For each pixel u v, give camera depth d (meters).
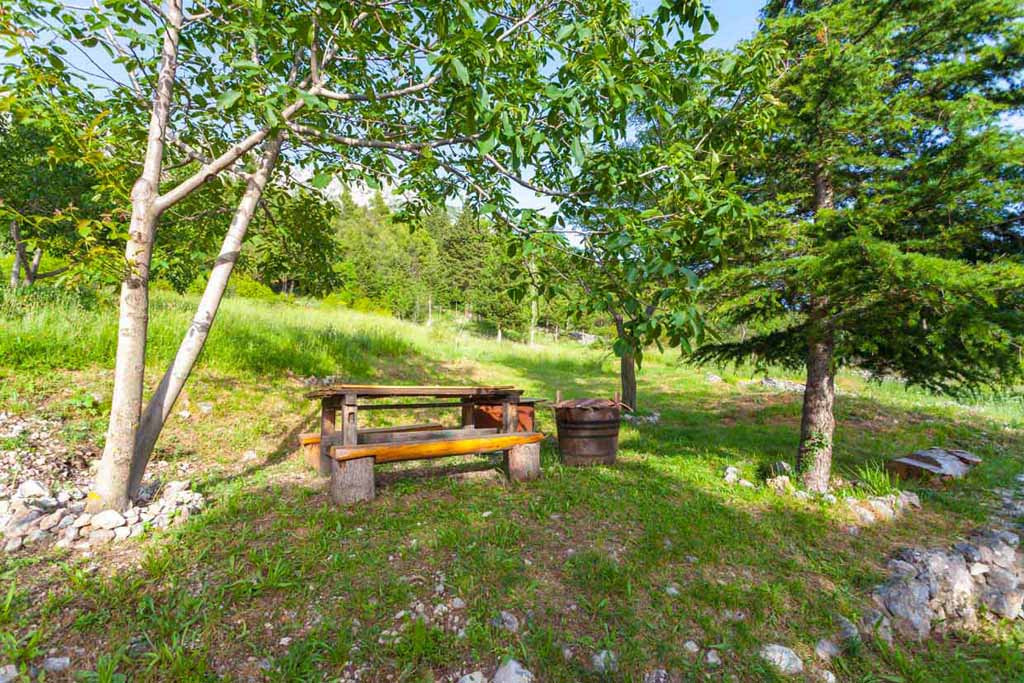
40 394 5.28
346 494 3.84
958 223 4.27
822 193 5.05
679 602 2.99
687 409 10.46
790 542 3.95
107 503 3.32
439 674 2.30
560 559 3.25
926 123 4.26
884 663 2.82
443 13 2.62
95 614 2.38
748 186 5.04
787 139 4.70
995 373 4.63
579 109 2.68
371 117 3.61
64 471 4.07
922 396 12.59
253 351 8.07
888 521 4.58
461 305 44.84
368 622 2.53
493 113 2.36
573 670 2.41
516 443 4.63
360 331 13.42
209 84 4.03
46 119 2.94
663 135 5.23
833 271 3.97
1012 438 8.72
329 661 2.27
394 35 3.09
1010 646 3.16
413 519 3.60
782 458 6.24
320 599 2.65
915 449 7.50
